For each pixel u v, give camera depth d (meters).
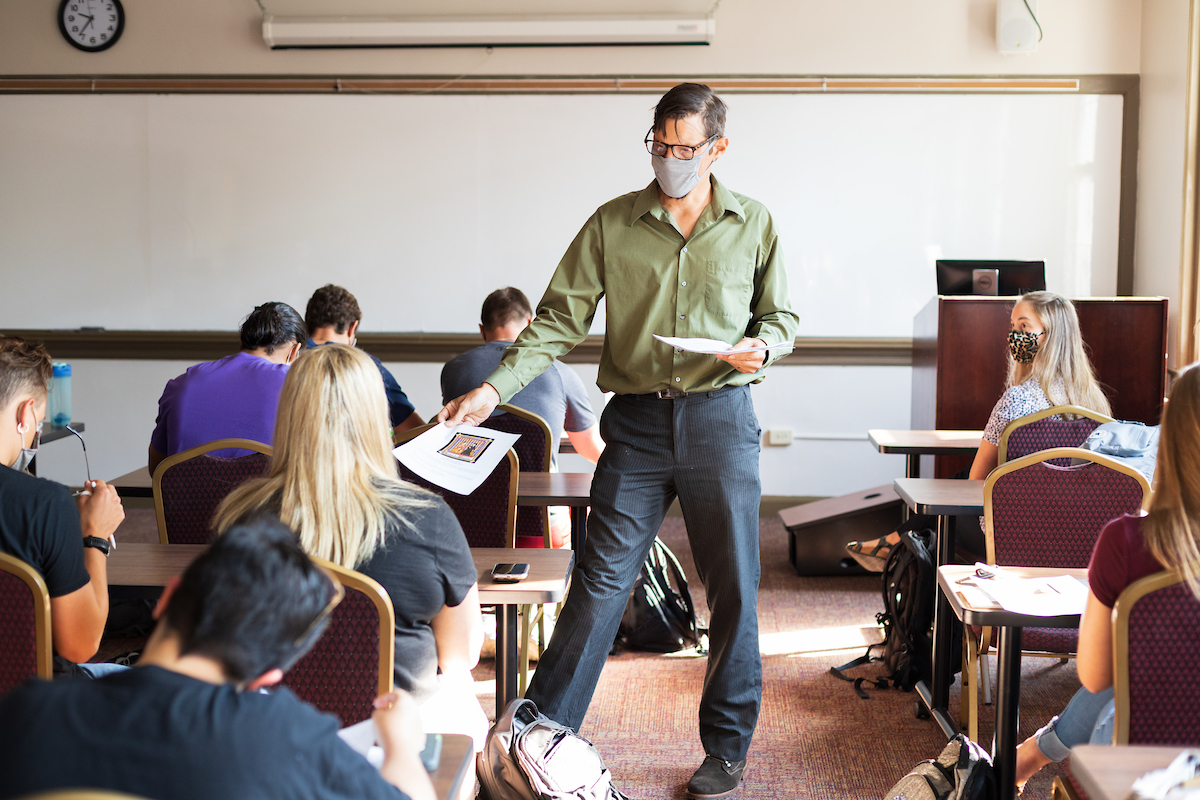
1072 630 2.43
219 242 5.53
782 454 5.55
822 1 5.23
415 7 5.34
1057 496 2.42
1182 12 4.67
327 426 1.52
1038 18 5.16
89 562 1.80
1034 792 2.36
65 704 0.85
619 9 5.29
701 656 3.36
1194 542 1.44
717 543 2.27
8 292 5.62
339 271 5.54
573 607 2.26
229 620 0.88
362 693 1.51
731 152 5.36
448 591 1.62
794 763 2.57
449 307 5.53
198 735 0.84
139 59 5.43
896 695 3.01
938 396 4.48
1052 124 5.22
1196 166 4.58
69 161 5.51
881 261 5.37
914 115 5.27
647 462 2.25
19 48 5.45
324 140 5.44
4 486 1.62
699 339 2.17
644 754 2.64
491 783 1.93
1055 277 5.29
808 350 5.44
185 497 2.55
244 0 5.37
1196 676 1.47
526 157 5.41
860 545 3.74
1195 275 4.61
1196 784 1.08
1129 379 4.49
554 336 2.32
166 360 5.62
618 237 2.25
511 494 2.75
